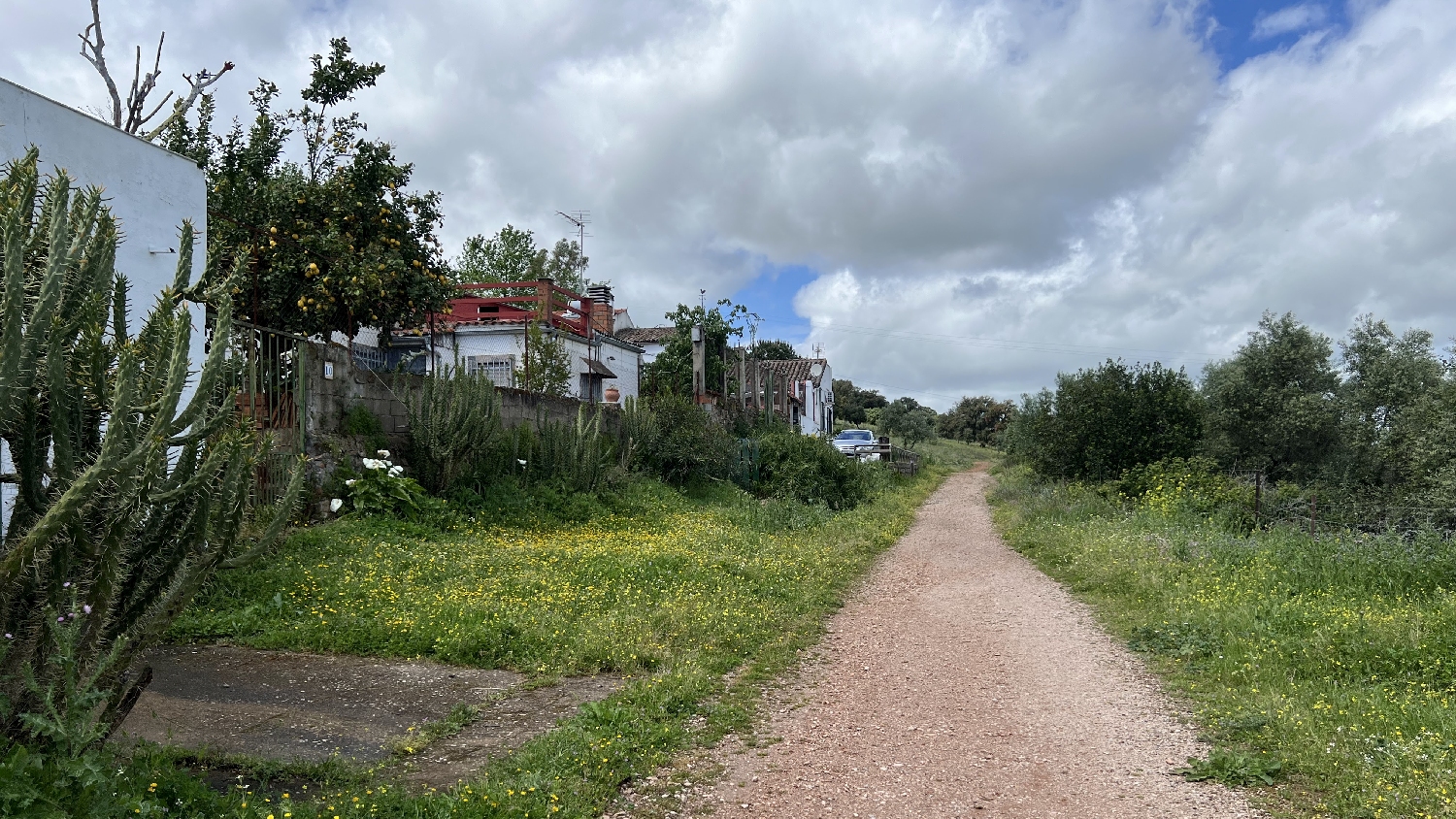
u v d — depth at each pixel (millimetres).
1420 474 19297
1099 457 20844
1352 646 7199
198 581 4375
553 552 11062
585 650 7105
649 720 5707
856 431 41750
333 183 16234
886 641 8812
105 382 4141
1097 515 17141
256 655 6883
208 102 17859
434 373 13367
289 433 10688
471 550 10703
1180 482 17562
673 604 8805
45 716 3785
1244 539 12727
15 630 3893
